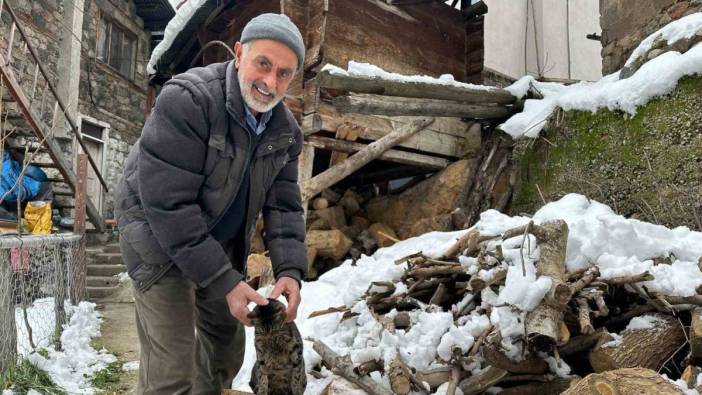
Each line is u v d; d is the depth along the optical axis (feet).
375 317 8.98
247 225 6.39
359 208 21.31
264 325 5.65
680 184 13.21
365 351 7.81
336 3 17.81
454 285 9.51
